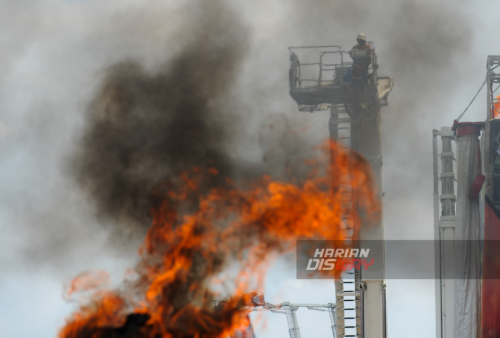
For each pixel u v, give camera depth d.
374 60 49.25
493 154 79.31
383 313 48.81
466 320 81.31
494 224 79.62
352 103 50.75
